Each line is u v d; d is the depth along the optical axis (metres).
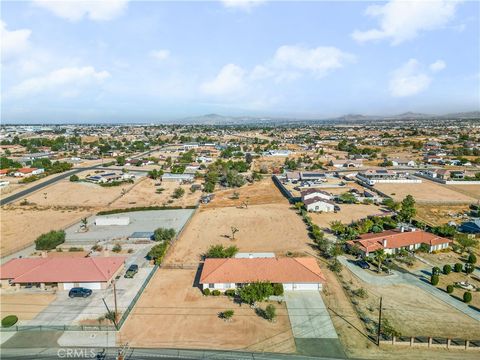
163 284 57.59
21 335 44.38
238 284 54.84
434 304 51.31
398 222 88.06
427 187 128.62
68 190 127.44
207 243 76.75
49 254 71.12
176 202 113.94
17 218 96.88
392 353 40.88
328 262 65.50
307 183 136.25
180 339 43.44
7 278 56.47
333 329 45.34
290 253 69.81
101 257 62.59
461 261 66.31
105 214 100.50
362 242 69.00
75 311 49.66
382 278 59.12
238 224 90.06
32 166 163.75
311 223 87.31
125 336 44.00
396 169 166.00
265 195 122.50
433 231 77.81
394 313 48.97
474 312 49.31
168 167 173.38
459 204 105.38
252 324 46.41
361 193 118.94
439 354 40.84
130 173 157.50
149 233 82.00
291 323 46.56
